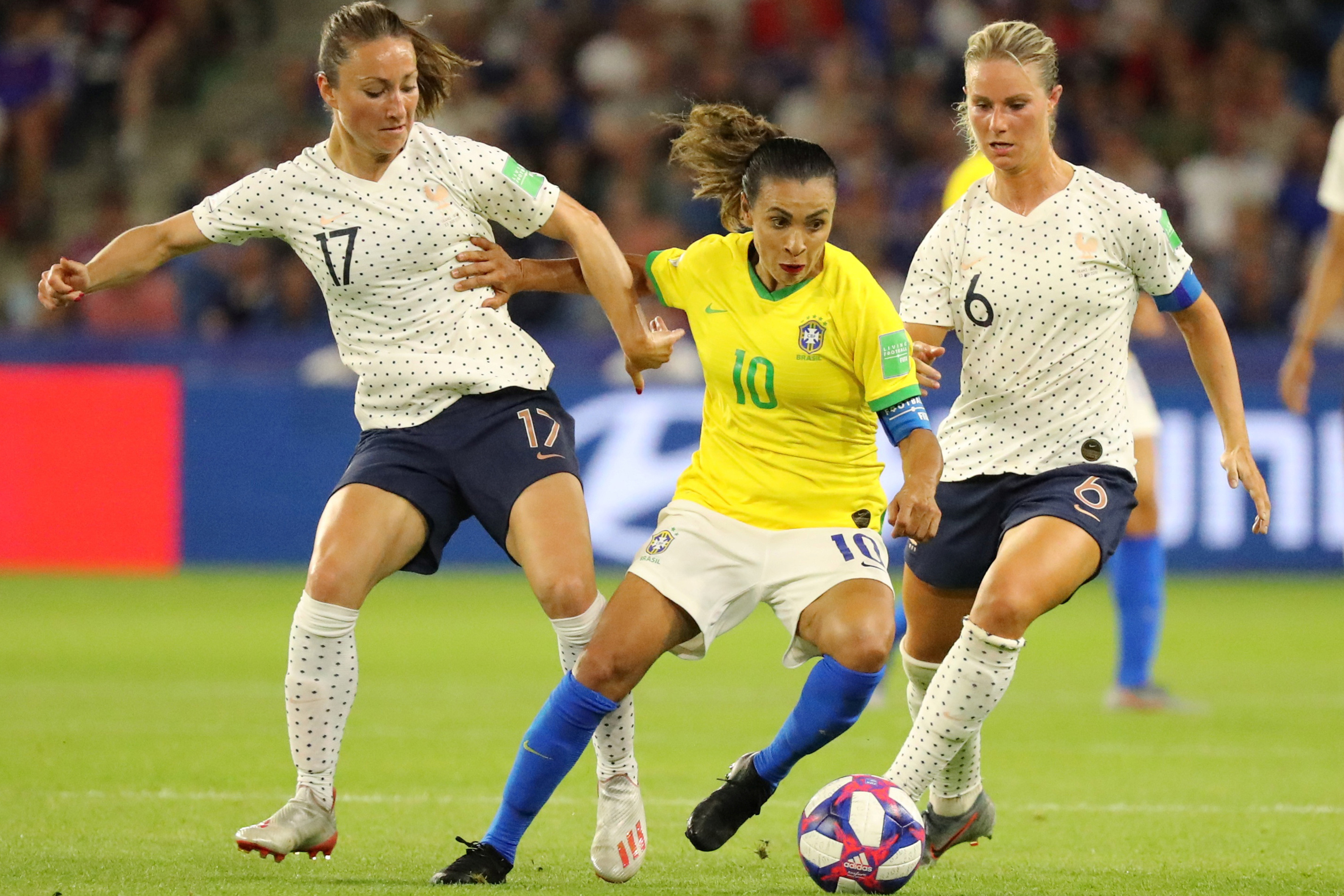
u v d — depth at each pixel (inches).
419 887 600.1
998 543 680.4
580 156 2404.0
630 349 676.7
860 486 653.3
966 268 679.1
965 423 693.9
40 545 1967.3
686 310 668.1
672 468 1948.8
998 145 656.4
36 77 2662.4
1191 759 951.6
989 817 690.8
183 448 2000.5
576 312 2161.7
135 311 2219.5
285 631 1539.1
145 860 650.2
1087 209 666.2
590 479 1948.8
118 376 1980.8
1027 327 668.7
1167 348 2004.2
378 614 1739.7
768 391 636.7
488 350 673.0
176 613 1664.6
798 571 633.6
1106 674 1360.7
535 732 613.6
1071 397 668.7
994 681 617.9
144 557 1989.4
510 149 2431.1
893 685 1317.7
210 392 2000.5
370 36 636.7
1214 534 2010.3
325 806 645.3
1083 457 665.6
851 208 2306.8
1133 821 773.9
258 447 2006.6
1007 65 650.2
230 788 820.0
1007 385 675.4
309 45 2881.4
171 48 2763.3
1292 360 1055.0
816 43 2657.5
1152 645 1147.9
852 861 586.9
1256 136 2578.7
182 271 2204.7
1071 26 2652.6
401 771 887.1
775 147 615.5
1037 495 659.4
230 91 2807.6
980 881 637.3
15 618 1622.8
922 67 2600.9
